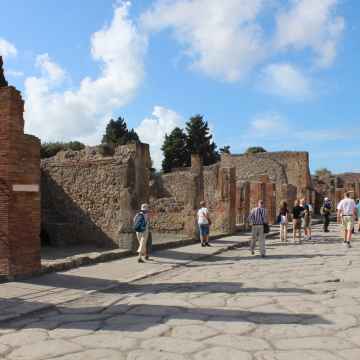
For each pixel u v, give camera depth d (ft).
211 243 73.87
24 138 39.88
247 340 21.68
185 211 77.71
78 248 65.00
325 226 97.66
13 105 38.99
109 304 30.55
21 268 39.34
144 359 19.40
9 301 30.91
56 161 71.51
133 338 22.43
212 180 98.48
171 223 89.86
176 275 43.32
